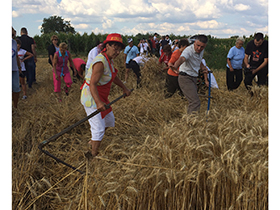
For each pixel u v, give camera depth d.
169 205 2.16
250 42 5.44
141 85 6.60
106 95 3.11
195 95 4.05
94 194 2.15
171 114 4.83
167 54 6.32
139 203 2.15
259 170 2.07
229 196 2.19
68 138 3.88
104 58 2.84
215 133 2.96
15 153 3.30
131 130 4.12
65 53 5.78
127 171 2.18
